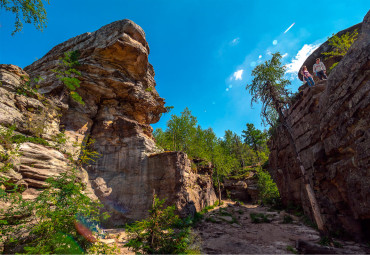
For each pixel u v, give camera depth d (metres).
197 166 25.72
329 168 9.84
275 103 12.48
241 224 13.18
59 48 22.53
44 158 11.11
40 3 10.37
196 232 10.91
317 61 14.09
